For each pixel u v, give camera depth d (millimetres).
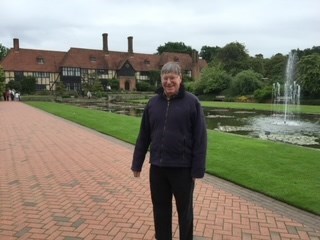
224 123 18766
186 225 3471
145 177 6723
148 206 5113
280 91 40938
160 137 3352
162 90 3428
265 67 66688
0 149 9758
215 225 4453
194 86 53250
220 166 7418
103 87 70938
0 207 5082
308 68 40281
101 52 76125
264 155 8555
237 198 5480
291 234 4188
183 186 3371
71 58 70750
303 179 6371
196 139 3314
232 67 62125
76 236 4125
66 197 5531
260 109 28797
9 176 6832
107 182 6395
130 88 75500
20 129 14422
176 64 3312
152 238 4082
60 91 60969
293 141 12672
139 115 23891
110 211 4914
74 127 15203
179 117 3283
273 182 6191
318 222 4551
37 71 67688
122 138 11727
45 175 6906
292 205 5152
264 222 4543
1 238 4074
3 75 48344
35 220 4598
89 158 8547
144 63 79562
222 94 50281
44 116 20828
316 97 39594
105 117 19516
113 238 4078
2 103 38031
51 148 9938
